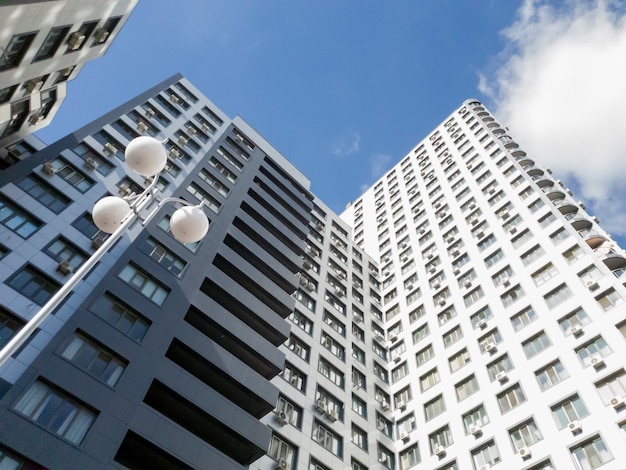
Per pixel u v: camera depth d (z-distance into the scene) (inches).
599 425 1008.9
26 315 834.8
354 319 1776.6
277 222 1669.5
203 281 1128.8
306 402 1261.1
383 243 2480.3
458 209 2153.1
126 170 1305.4
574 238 1487.5
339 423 1290.6
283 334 1246.9
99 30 1321.4
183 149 1584.6
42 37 1109.1
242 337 1097.4
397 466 1328.7
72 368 751.7
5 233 941.2
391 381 1628.9
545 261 1502.2
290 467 1075.9
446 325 1637.6
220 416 892.0
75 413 716.0
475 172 2300.7
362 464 1239.5
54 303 342.0
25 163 1099.3
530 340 1318.9
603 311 1222.3
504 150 2267.5
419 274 2010.3
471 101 3125.0
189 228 399.5
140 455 790.5
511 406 1205.7
